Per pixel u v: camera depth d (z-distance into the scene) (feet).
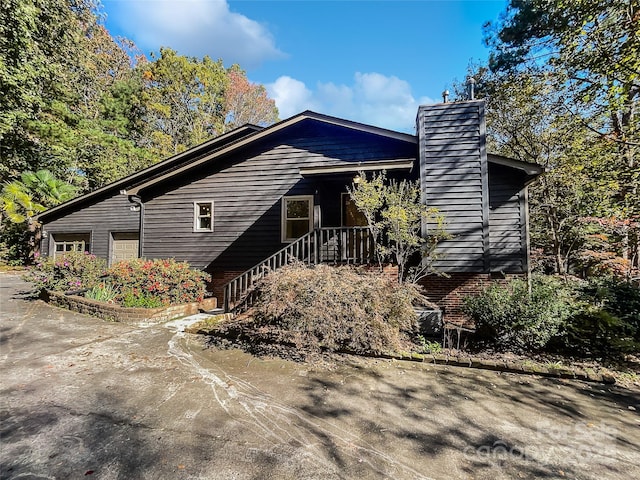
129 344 17.11
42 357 14.83
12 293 30.37
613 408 11.66
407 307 17.04
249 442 8.94
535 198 39.78
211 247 31.81
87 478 7.36
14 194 50.21
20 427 9.30
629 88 21.08
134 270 24.23
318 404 11.33
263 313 16.70
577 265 39.29
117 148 67.51
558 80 27.22
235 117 99.19
